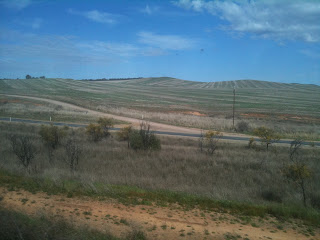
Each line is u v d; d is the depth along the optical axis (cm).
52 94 9731
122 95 10969
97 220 646
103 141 2600
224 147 2625
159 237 586
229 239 612
